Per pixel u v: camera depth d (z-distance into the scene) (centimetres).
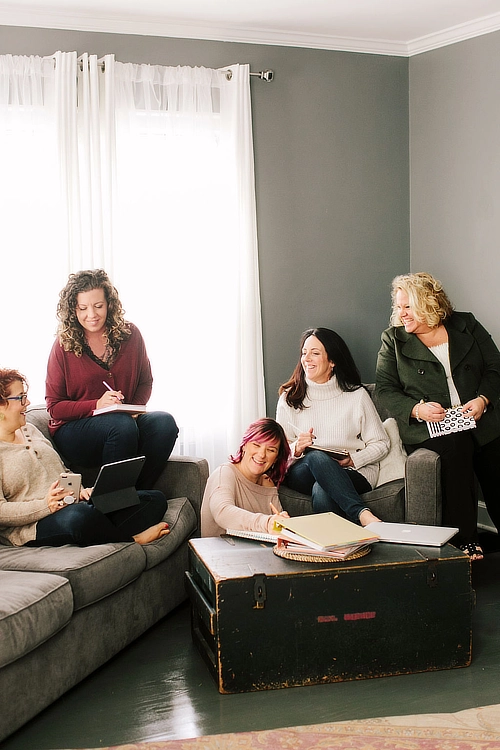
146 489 336
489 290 418
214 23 405
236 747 213
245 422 418
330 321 446
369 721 226
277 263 432
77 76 386
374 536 265
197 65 411
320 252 441
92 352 340
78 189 383
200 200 407
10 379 285
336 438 355
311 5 384
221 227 413
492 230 413
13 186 383
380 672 255
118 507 283
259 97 423
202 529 310
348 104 441
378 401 383
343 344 362
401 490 332
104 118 391
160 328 405
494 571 356
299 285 438
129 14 390
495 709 232
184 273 406
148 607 288
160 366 407
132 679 256
